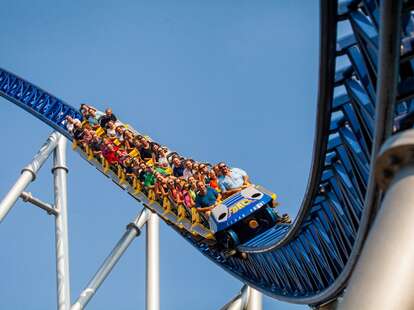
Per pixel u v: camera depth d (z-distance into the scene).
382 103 8.70
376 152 9.38
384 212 7.01
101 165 27.52
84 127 28.70
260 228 21.00
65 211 26.64
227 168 22.58
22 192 26.06
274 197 21.25
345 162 13.19
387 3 7.73
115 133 27.86
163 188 23.89
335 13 9.50
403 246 6.79
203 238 22.17
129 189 25.89
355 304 6.79
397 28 7.97
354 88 10.95
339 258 15.15
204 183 22.52
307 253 16.88
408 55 8.91
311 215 15.94
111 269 25.09
